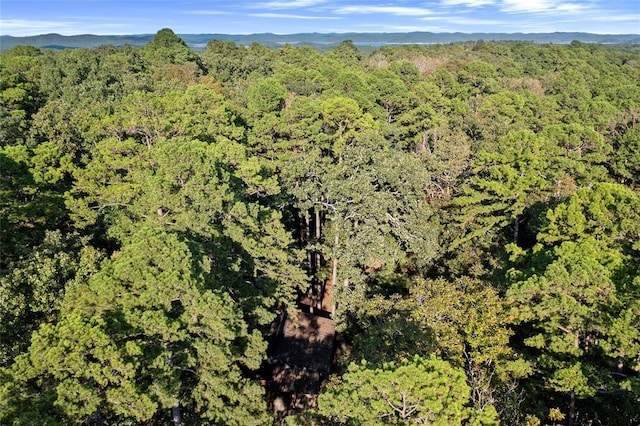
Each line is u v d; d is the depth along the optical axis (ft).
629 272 62.34
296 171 95.45
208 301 49.37
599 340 58.80
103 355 41.88
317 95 169.58
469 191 103.76
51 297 60.23
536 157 102.63
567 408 65.57
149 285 48.85
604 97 210.59
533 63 319.06
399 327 63.41
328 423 46.42
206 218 66.23
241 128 112.16
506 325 73.15
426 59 334.03
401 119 168.66
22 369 40.42
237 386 56.49
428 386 39.93
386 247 93.15
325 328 92.84
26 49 235.61
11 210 78.43
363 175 94.53
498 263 91.76
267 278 78.79
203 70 253.65
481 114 176.35
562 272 59.67
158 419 56.75
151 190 70.59
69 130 105.91
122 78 181.47
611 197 75.46
